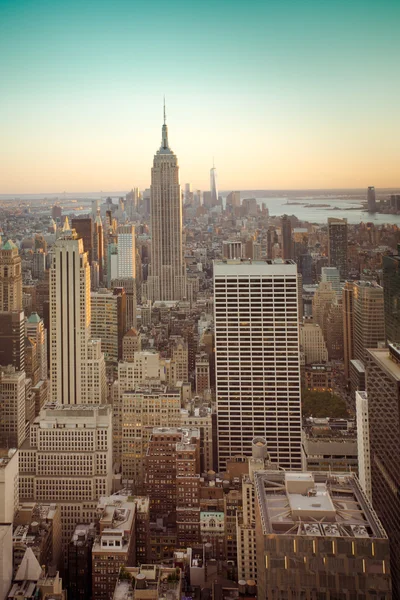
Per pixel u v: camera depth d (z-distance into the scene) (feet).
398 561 383.86
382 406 434.71
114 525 517.96
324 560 338.95
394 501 398.62
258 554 370.94
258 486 397.19
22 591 451.53
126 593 437.99
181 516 577.02
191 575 485.97
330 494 385.91
